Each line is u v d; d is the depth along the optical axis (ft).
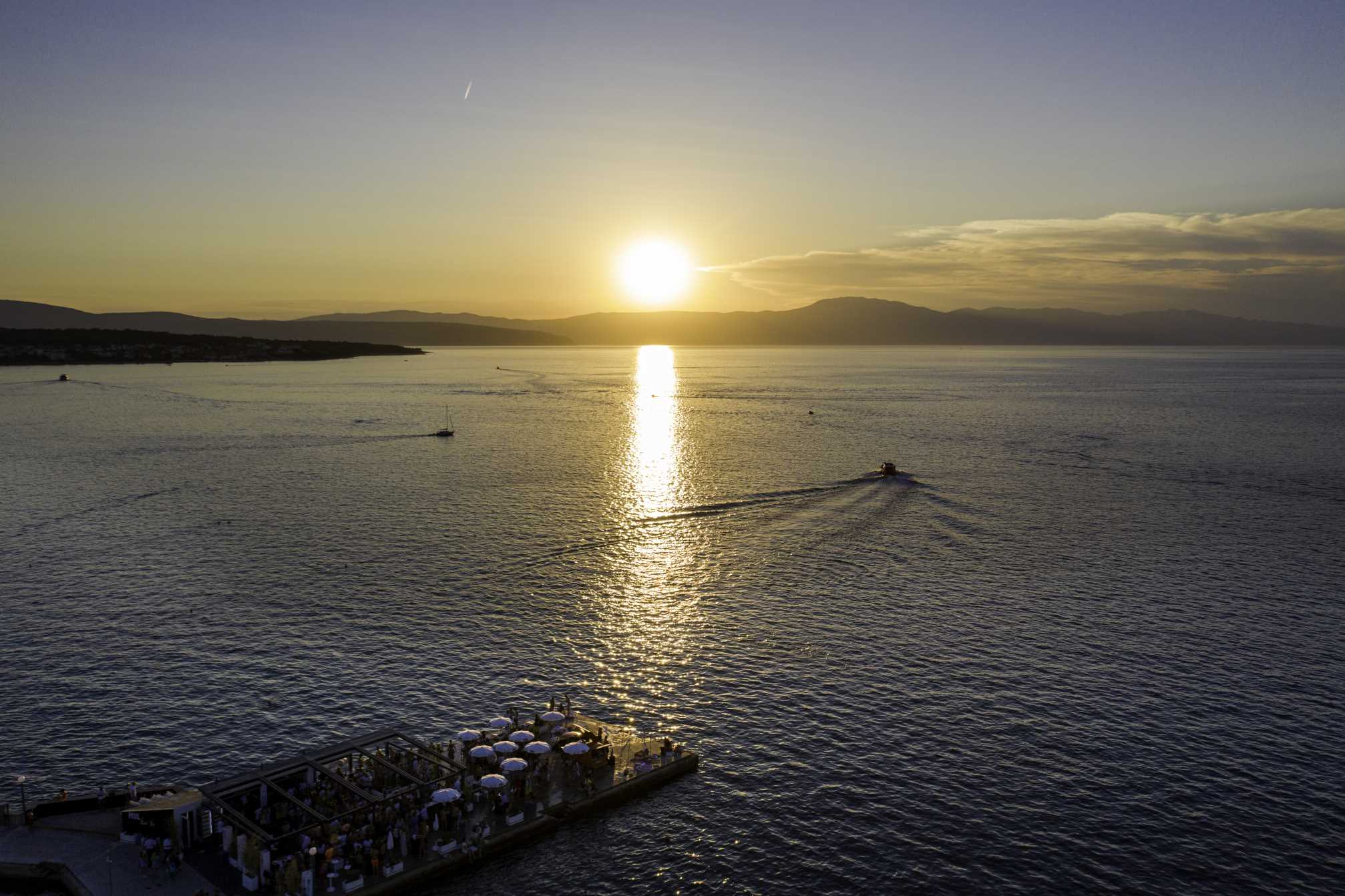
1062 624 231.71
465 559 284.61
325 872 131.75
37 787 155.02
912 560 288.10
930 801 155.12
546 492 395.34
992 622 233.35
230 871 132.26
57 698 186.50
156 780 157.38
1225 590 258.78
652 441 575.38
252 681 195.21
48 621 228.02
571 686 196.24
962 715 183.93
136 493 388.37
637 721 181.88
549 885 135.33
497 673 201.46
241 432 609.01
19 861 133.59
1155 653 213.25
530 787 154.51
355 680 196.65
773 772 164.45
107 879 129.70
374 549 296.30
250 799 144.56
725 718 183.32
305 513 349.00
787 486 410.52
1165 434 611.88
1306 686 195.62
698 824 149.89
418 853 138.21
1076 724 180.14
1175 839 144.56
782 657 211.41
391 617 233.14
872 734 177.06
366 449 531.09
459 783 152.46
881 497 386.73
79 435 581.53
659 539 313.53
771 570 276.41
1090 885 133.90
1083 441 572.10
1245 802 153.99
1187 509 365.20
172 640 216.33
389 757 157.28
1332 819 148.97
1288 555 295.69
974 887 134.00
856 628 229.04
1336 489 409.90
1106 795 156.46
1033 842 144.05
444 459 491.72
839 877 136.46
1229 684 196.85
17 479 422.00
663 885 135.33
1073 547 304.30
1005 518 347.56
